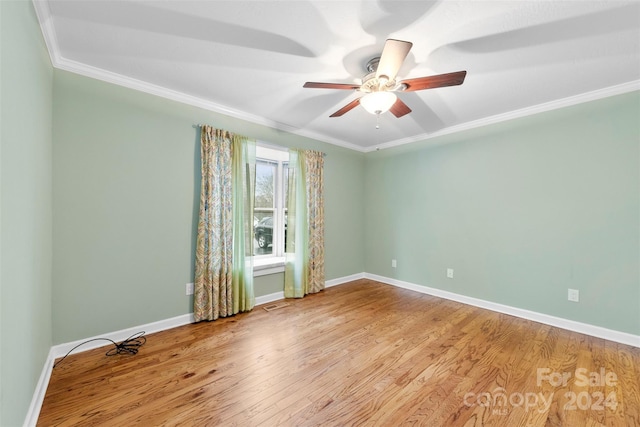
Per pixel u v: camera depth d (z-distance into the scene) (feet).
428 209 12.64
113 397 5.40
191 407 5.16
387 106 6.68
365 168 15.58
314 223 12.80
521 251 9.78
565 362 6.75
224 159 9.57
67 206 6.91
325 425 4.77
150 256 8.30
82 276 7.14
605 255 8.15
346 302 11.37
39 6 4.97
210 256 9.25
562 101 8.80
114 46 6.31
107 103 7.50
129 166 7.89
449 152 11.85
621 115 7.87
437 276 12.30
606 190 8.12
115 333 7.67
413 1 4.86
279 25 5.56
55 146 6.73
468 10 5.06
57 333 6.78
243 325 8.96
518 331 8.57
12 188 3.78
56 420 4.77
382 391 5.68
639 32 5.67
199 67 7.21
